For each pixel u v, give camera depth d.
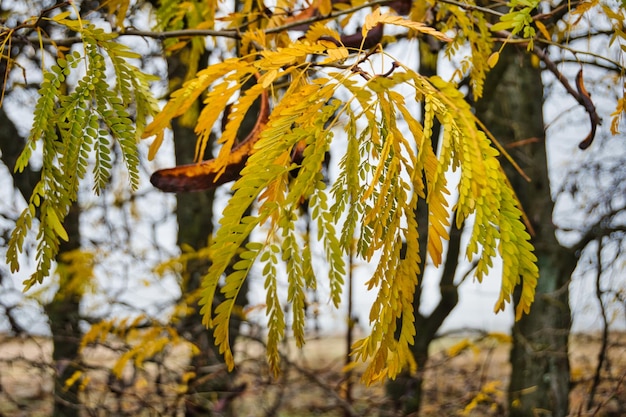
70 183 1.07
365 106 0.88
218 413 3.81
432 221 0.84
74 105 1.09
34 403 4.45
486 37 1.68
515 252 0.85
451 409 4.62
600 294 4.32
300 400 4.79
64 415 4.18
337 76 0.91
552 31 2.00
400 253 0.88
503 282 0.85
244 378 4.49
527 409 4.62
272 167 0.85
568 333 4.50
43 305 4.12
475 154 0.85
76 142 1.08
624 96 1.46
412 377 4.67
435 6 1.95
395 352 0.86
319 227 0.91
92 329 3.60
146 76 1.33
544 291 4.69
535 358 4.67
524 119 4.71
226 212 0.84
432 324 5.43
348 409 4.33
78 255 4.16
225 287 0.85
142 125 1.41
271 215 0.88
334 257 0.92
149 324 3.81
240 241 0.84
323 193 0.90
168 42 2.10
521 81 4.70
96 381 3.77
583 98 1.59
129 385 3.76
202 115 1.06
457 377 5.21
